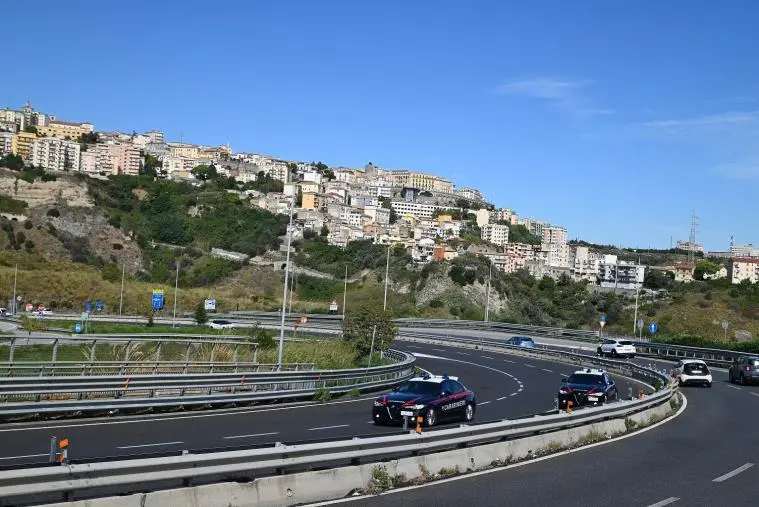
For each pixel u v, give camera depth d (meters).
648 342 65.25
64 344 46.72
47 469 8.34
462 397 23.78
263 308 98.88
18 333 53.12
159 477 9.34
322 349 45.34
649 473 14.65
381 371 35.56
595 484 13.30
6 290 86.12
